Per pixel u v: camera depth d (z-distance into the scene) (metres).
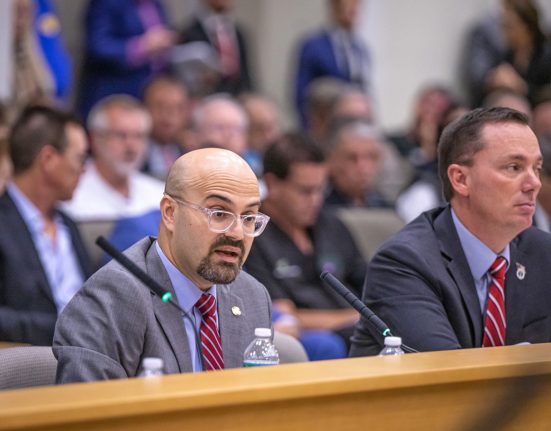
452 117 10.30
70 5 17.27
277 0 19.59
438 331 6.55
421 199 13.80
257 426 4.20
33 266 9.42
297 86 18.34
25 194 9.84
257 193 5.99
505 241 6.93
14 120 10.54
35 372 6.04
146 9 16.09
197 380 4.30
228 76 17.05
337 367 4.66
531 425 4.80
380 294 6.89
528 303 7.04
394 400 4.51
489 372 4.71
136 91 15.91
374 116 17.88
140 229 9.98
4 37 13.02
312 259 10.98
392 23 20.22
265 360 5.93
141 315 5.82
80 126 9.97
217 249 5.88
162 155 14.58
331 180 13.77
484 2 20.88
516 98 15.16
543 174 11.02
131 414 3.89
